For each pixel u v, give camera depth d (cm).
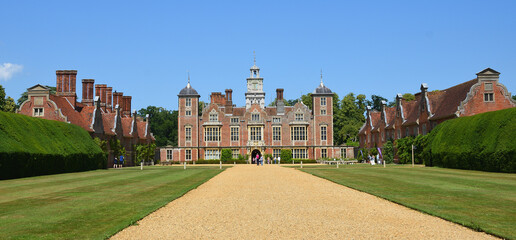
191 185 2756
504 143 3588
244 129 8788
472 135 4134
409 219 1486
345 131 10831
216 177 3584
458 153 4262
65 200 1972
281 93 8994
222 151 8562
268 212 1666
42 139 4156
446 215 1514
